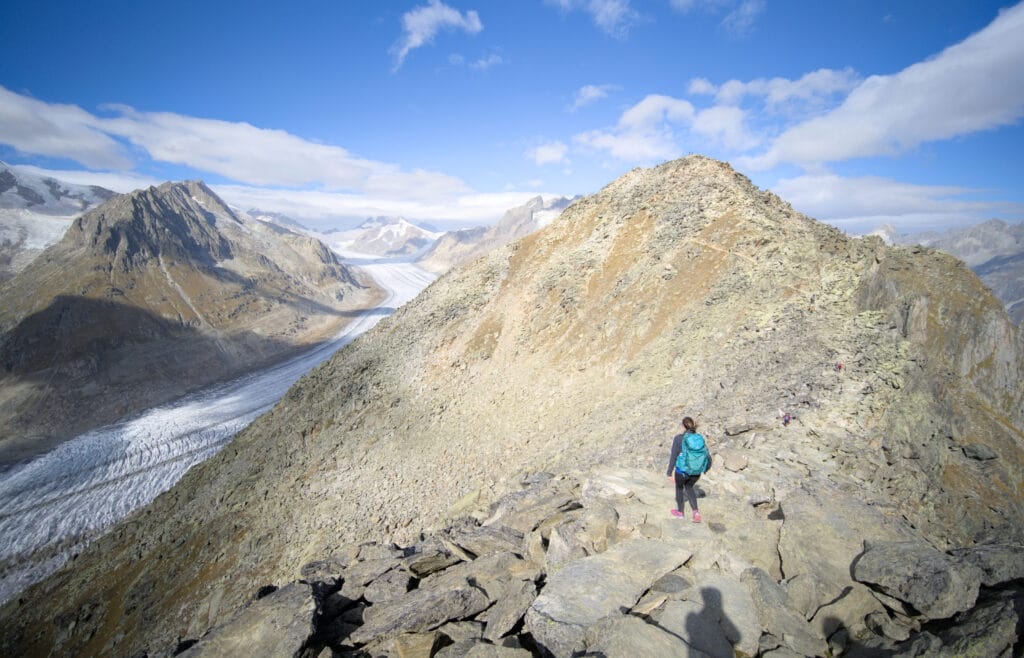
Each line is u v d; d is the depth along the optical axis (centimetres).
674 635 923
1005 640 762
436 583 1437
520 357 4966
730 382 2988
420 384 5350
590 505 1490
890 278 2817
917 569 952
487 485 3628
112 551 5431
